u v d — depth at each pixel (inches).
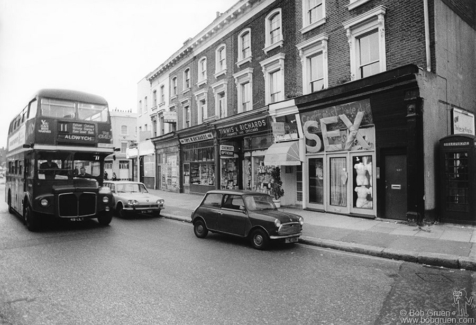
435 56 397.1
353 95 430.6
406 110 380.5
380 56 423.2
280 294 193.0
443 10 422.3
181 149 929.5
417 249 279.0
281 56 574.6
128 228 421.7
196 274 231.0
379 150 412.5
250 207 327.6
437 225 370.9
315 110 490.9
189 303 179.2
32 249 303.1
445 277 222.7
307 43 519.2
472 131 494.3
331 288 203.3
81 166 431.2
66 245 320.2
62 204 393.7
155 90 1152.2
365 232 351.6
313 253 295.0
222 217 340.2
